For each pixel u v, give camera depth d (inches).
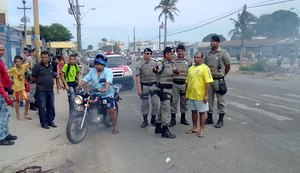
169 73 288.4
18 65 350.6
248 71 1231.5
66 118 374.6
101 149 262.7
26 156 240.5
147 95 331.6
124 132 315.6
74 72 375.9
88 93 289.6
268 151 246.1
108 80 293.3
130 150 257.9
